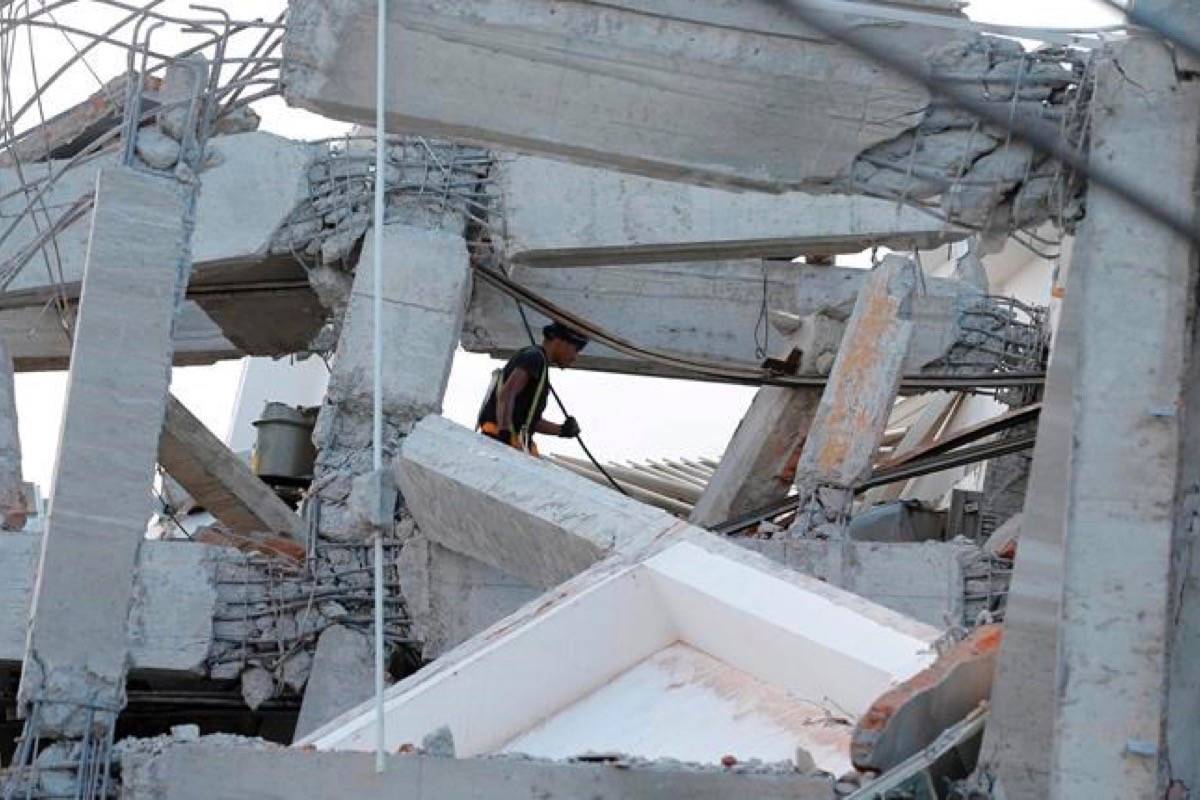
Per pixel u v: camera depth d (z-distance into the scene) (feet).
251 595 83.56
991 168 46.16
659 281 108.37
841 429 93.97
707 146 46.44
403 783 43.65
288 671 83.20
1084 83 45.88
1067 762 43.52
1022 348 110.63
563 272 107.65
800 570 86.07
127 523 49.19
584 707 54.60
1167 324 44.19
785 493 108.47
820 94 46.09
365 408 90.58
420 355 91.35
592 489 64.13
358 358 91.09
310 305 104.37
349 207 94.94
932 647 50.72
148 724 91.15
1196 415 44.86
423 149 94.53
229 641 83.10
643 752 51.83
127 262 50.72
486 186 94.53
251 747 44.47
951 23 45.16
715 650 55.36
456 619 78.95
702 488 120.67
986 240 47.19
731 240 94.07
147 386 50.11
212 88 52.31
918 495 128.47
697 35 46.03
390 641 82.79
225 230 95.50
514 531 66.80
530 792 43.65
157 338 50.39
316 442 89.86
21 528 83.71
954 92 34.73
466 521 71.41
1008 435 109.70
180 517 112.57
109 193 51.06
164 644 82.33
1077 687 43.70
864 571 86.07
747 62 46.09
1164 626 43.65
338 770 43.73
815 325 107.55
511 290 100.94
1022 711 44.47
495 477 67.00
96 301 50.31
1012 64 46.11
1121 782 43.37
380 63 45.62
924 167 46.37
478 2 46.16
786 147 46.39
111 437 49.60
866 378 94.22
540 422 95.35
